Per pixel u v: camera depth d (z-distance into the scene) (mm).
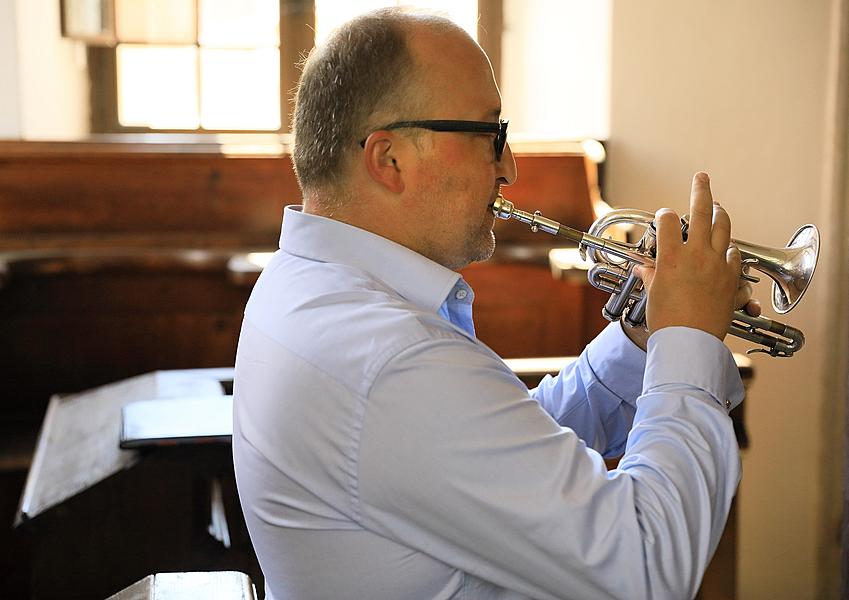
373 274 1332
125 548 2236
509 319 3748
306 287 1312
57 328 3627
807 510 3732
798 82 3721
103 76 4461
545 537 1153
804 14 3695
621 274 1586
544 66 4371
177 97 4523
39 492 2127
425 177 1343
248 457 1329
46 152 3678
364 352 1197
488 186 1379
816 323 3646
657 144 3877
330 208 1376
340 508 1221
